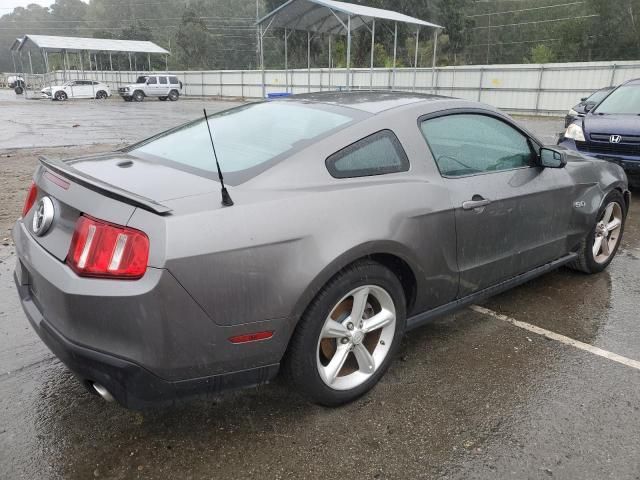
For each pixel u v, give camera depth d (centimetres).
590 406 283
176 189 239
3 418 265
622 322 384
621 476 233
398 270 296
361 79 3556
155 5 12056
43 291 233
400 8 5784
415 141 304
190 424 263
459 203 308
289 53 5453
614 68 2691
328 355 274
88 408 274
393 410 277
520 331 368
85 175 242
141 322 211
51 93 3888
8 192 758
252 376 241
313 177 260
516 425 266
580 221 420
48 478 227
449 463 240
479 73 3131
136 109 2961
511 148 365
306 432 259
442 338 356
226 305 223
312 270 239
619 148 744
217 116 353
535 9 7100
